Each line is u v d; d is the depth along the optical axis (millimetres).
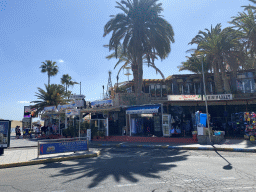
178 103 19953
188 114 21875
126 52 25812
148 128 21375
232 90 27625
